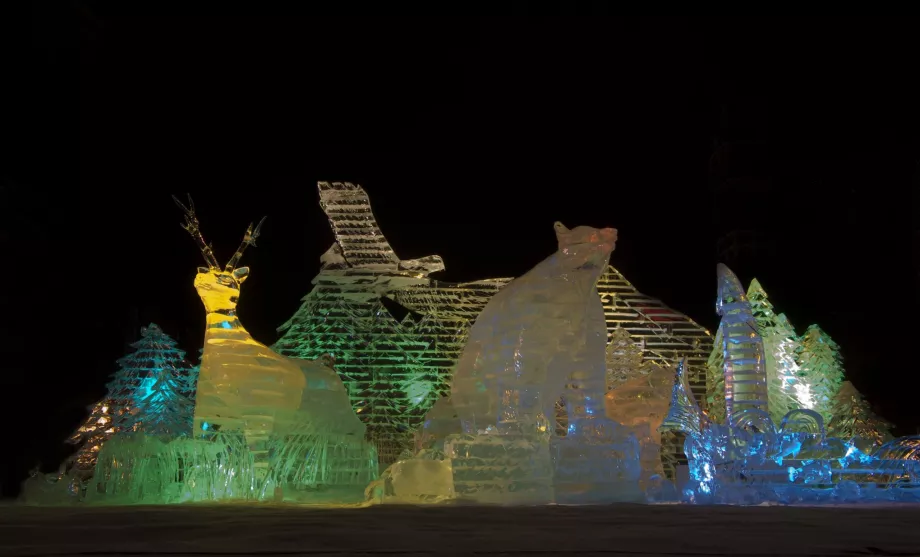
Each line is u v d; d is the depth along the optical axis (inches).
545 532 230.8
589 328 418.6
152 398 475.2
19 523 265.1
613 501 390.6
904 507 355.6
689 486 403.5
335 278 524.4
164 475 427.5
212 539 217.5
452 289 534.9
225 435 432.1
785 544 203.6
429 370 512.1
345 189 541.0
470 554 185.6
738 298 442.3
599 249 418.0
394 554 186.1
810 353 542.6
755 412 423.2
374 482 401.1
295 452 438.6
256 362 435.8
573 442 399.9
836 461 413.7
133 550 194.1
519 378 402.9
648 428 439.8
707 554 187.0
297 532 227.6
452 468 390.3
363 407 499.2
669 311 543.5
